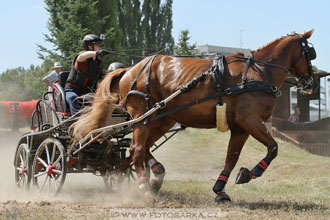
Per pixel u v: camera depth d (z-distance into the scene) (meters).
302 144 18.81
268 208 6.01
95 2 19.88
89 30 19.47
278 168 12.54
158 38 36.97
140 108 6.87
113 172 7.84
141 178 6.70
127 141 7.80
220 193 6.52
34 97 38.34
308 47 6.74
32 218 5.24
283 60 6.56
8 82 54.34
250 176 6.09
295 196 7.49
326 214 5.67
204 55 6.71
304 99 23.11
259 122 6.05
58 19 20.06
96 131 6.86
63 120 7.54
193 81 6.28
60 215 5.42
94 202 6.59
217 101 6.24
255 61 6.38
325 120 21.22
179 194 7.34
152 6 36.84
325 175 10.92
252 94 6.12
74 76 7.68
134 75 7.00
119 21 33.78
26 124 15.52
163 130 7.36
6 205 6.25
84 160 7.47
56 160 7.34
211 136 16.81
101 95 7.09
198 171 12.37
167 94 6.69
